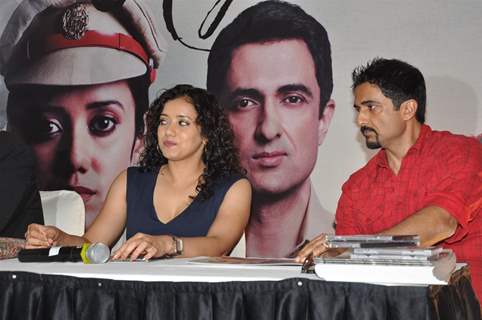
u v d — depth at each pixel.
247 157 3.80
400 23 3.67
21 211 2.75
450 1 3.61
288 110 3.77
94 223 2.62
